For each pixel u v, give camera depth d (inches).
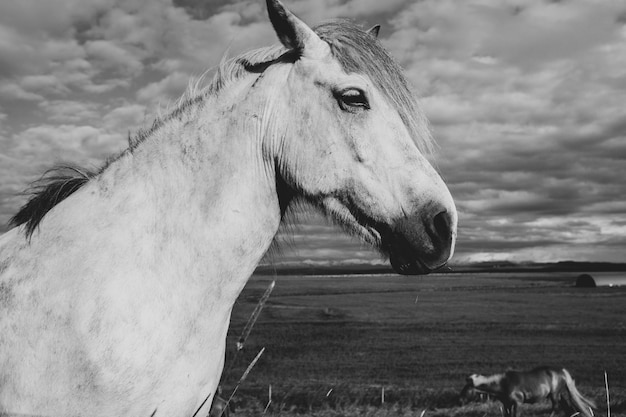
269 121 96.8
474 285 7583.7
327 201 96.2
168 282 89.2
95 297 84.8
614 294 5374.0
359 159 94.3
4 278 91.9
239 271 94.7
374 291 6269.7
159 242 91.0
